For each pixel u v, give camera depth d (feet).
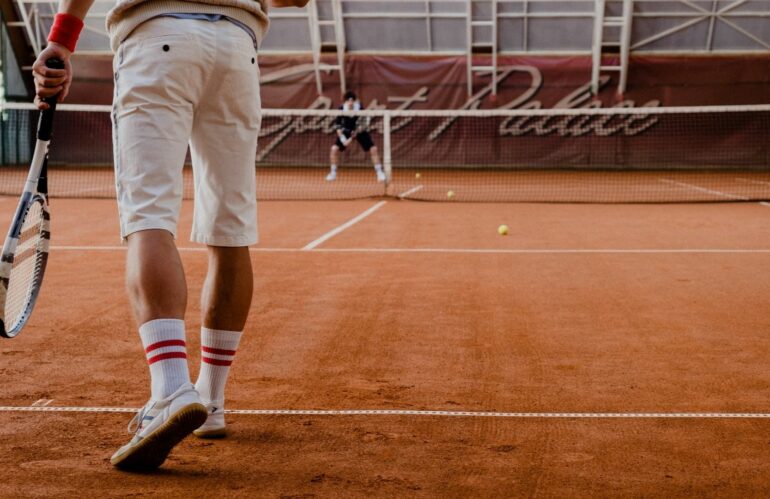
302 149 66.39
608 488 7.22
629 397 10.05
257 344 12.69
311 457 7.93
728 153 63.77
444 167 66.08
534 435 8.64
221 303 8.25
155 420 6.88
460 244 24.32
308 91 65.67
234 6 7.65
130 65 7.36
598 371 11.27
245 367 11.38
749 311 15.25
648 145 64.39
